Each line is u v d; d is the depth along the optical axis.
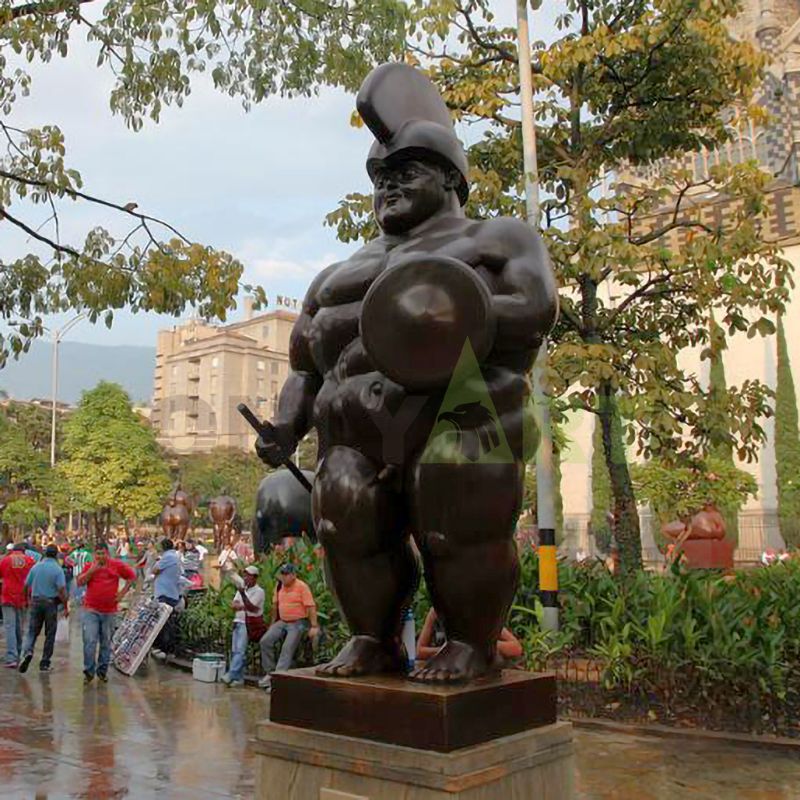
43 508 38.78
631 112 10.44
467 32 10.34
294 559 10.47
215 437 57.47
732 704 6.89
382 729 2.51
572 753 2.76
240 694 8.80
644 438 9.70
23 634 12.90
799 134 38.16
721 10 9.20
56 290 8.34
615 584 8.53
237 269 8.55
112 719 7.54
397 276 2.54
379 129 3.03
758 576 9.23
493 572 2.70
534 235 2.86
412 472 2.74
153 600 10.80
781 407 31.53
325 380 3.02
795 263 33.12
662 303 10.73
